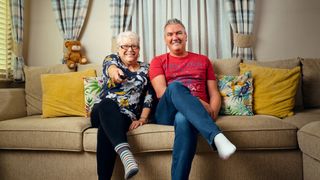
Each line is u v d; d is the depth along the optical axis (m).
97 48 2.63
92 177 1.57
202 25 2.47
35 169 1.63
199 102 1.38
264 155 1.51
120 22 2.47
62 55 2.65
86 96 1.97
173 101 1.43
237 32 2.42
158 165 1.53
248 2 2.41
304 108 2.15
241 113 1.85
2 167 1.66
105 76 1.74
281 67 2.14
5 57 2.43
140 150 1.48
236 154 1.51
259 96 1.92
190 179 1.52
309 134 1.32
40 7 2.68
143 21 2.52
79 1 2.54
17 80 2.41
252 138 1.47
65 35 2.54
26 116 2.14
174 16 2.49
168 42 1.92
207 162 1.51
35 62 2.69
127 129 1.56
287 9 2.53
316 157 1.27
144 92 1.79
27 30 2.69
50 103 2.00
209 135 1.26
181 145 1.32
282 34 2.53
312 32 2.52
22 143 1.59
